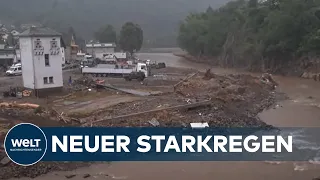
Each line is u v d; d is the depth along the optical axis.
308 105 50.31
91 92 50.12
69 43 129.25
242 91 53.47
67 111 38.06
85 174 26.14
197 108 40.94
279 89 65.81
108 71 69.06
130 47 140.25
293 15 89.94
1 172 25.42
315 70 81.44
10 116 33.94
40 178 25.39
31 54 46.03
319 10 88.81
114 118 34.41
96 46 123.12
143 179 25.67
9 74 71.19
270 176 26.30
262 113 45.34
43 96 47.00
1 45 94.25
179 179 25.75
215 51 135.00
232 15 136.50
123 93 49.41
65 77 67.38
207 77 60.62
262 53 97.62
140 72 64.19
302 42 87.12
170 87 55.94
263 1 115.12
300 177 26.09
